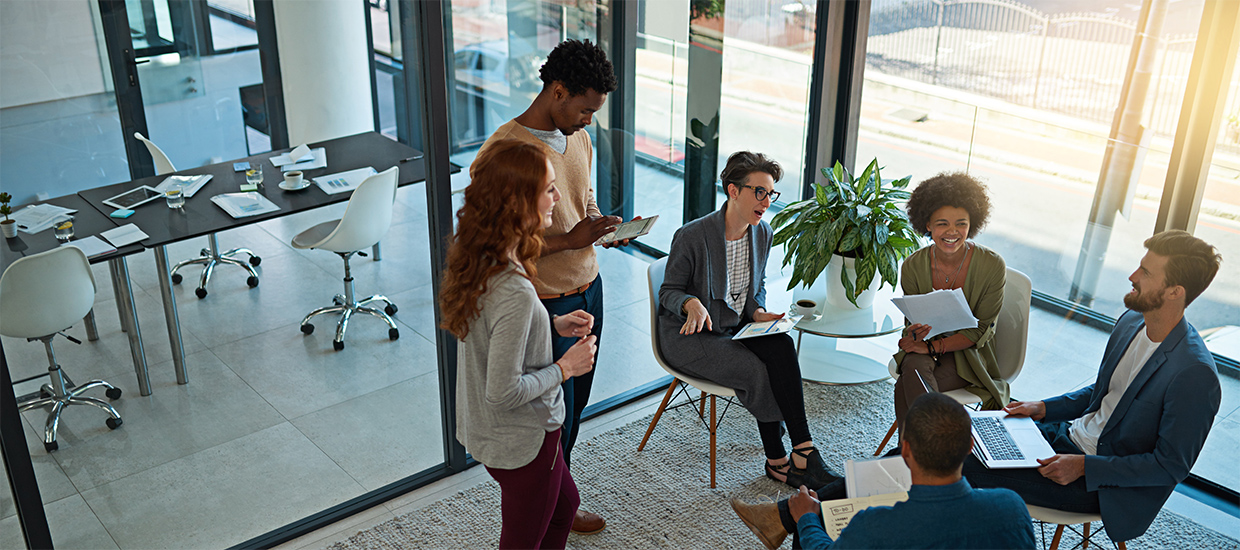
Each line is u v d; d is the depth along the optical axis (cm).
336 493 300
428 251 296
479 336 200
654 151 366
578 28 328
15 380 236
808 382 341
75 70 227
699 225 294
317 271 285
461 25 298
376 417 307
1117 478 227
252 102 260
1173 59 296
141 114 245
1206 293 305
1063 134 335
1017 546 172
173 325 262
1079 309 353
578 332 224
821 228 319
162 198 253
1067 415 261
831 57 395
